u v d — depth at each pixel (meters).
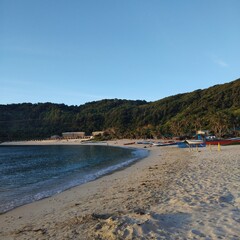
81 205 13.56
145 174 23.61
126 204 12.22
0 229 10.59
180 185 15.35
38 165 45.34
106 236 7.43
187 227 7.82
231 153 37.28
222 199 10.77
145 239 7.02
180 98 191.00
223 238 6.83
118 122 197.75
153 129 140.12
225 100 139.00
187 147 66.94
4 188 22.61
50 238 8.28
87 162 45.94
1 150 118.25
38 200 16.44
